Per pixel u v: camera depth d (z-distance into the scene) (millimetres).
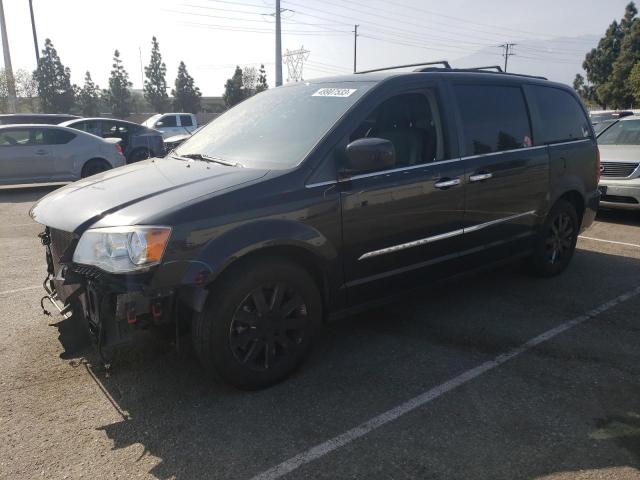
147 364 3523
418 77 3908
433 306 4574
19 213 9172
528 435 2762
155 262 2715
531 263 5133
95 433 2805
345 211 3336
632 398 3117
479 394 3164
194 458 2604
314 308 3332
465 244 4164
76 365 3512
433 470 2502
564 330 4082
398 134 3725
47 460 2594
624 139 8562
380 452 2635
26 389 3232
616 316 4359
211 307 2932
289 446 2689
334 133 3385
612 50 47625
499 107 4465
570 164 5117
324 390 3219
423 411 2988
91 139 12344
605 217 8398
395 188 3568
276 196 3080
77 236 2932
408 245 3727
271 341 3180
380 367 3504
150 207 2881
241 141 3830
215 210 2893
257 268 3021
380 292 3693
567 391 3195
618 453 2609
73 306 3193
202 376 3377
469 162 4070
